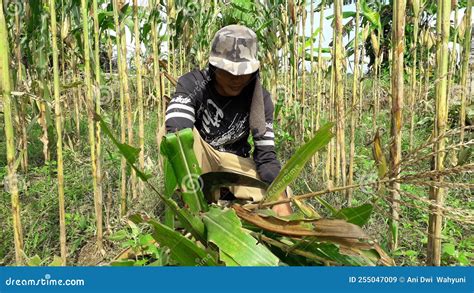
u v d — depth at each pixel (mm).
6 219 2316
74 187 2840
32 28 2279
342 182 2676
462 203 2459
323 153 3238
